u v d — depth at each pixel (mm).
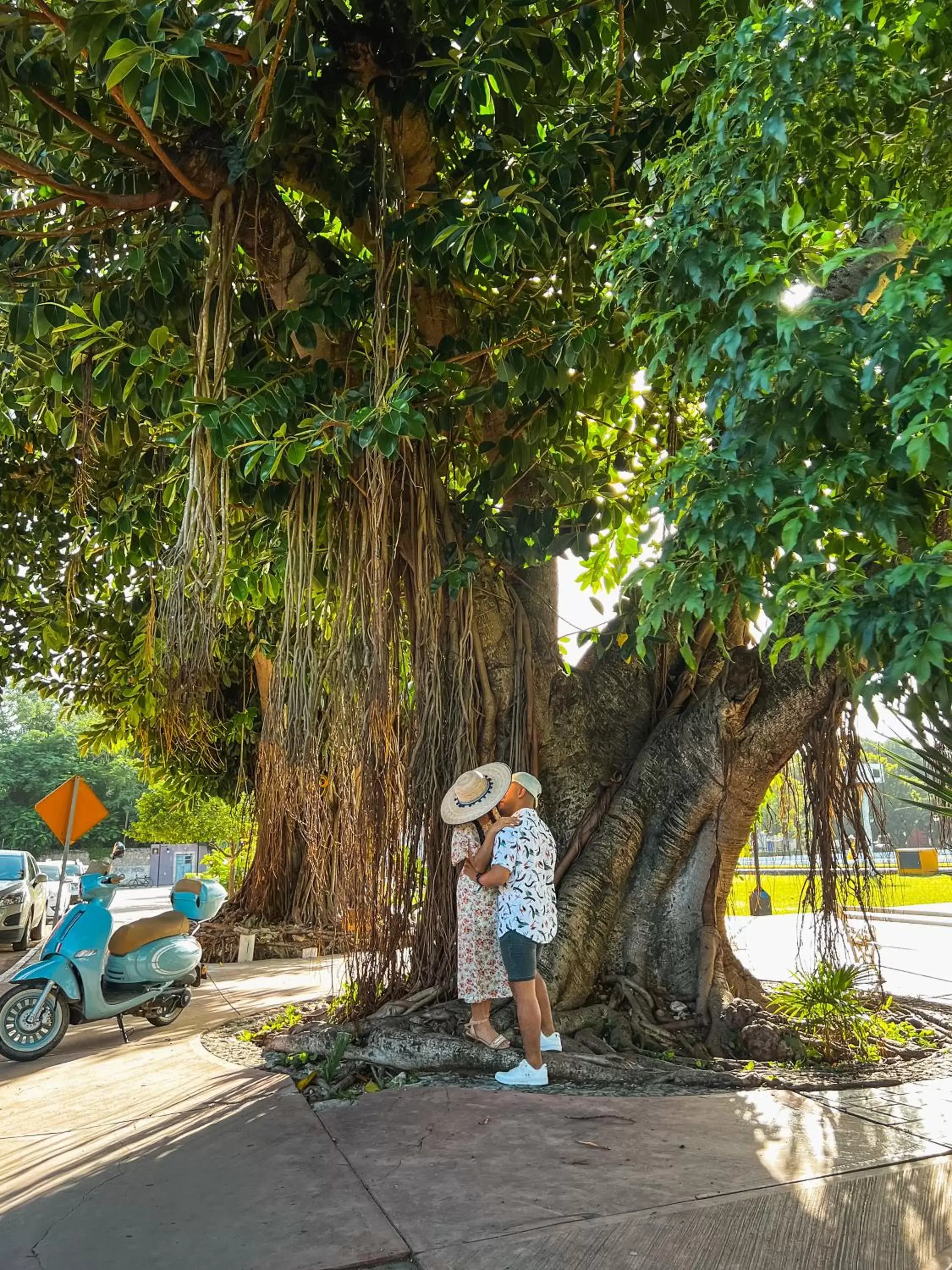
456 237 5637
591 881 6566
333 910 6672
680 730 6832
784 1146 4055
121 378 6211
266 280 6746
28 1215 3549
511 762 6867
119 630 14188
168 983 7379
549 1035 5512
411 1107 4746
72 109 5730
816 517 2930
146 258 5914
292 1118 4605
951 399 2725
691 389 4070
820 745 6770
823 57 3406
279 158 6363
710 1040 6117
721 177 3711
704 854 6668
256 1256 3094
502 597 7180
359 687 6328
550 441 7176
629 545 7500
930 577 2674
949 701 2670
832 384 2891
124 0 4434
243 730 13797
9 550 11805
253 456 5488
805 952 10695
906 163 3938
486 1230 3227
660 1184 3611
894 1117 4500
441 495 6820
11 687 16219
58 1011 6773
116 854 7465
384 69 6074
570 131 6129
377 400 5641
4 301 6109
